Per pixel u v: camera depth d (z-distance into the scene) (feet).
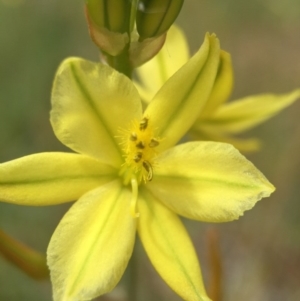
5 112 0.46
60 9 0.53
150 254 0.16
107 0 0.16
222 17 0.60
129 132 0.16
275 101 0.24
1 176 0.15
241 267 0.42
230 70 0.19
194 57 0.16
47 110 0.47
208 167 0.16
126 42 0.16
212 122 0.23
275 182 0.42
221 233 0.43
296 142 0.43
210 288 0.22
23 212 0.41
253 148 0.24
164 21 0.16
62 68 0.15
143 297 0.39
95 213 0.16
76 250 0.15
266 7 0.59
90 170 0.16
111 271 0.15
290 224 0.43
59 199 0.16
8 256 0.20
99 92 0.16
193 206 0.16
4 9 0.51
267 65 0.58
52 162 0.16
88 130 0.16
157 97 0.16
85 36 0.53
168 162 0.17
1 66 0.49
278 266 0.42
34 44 0.50
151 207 0.17
